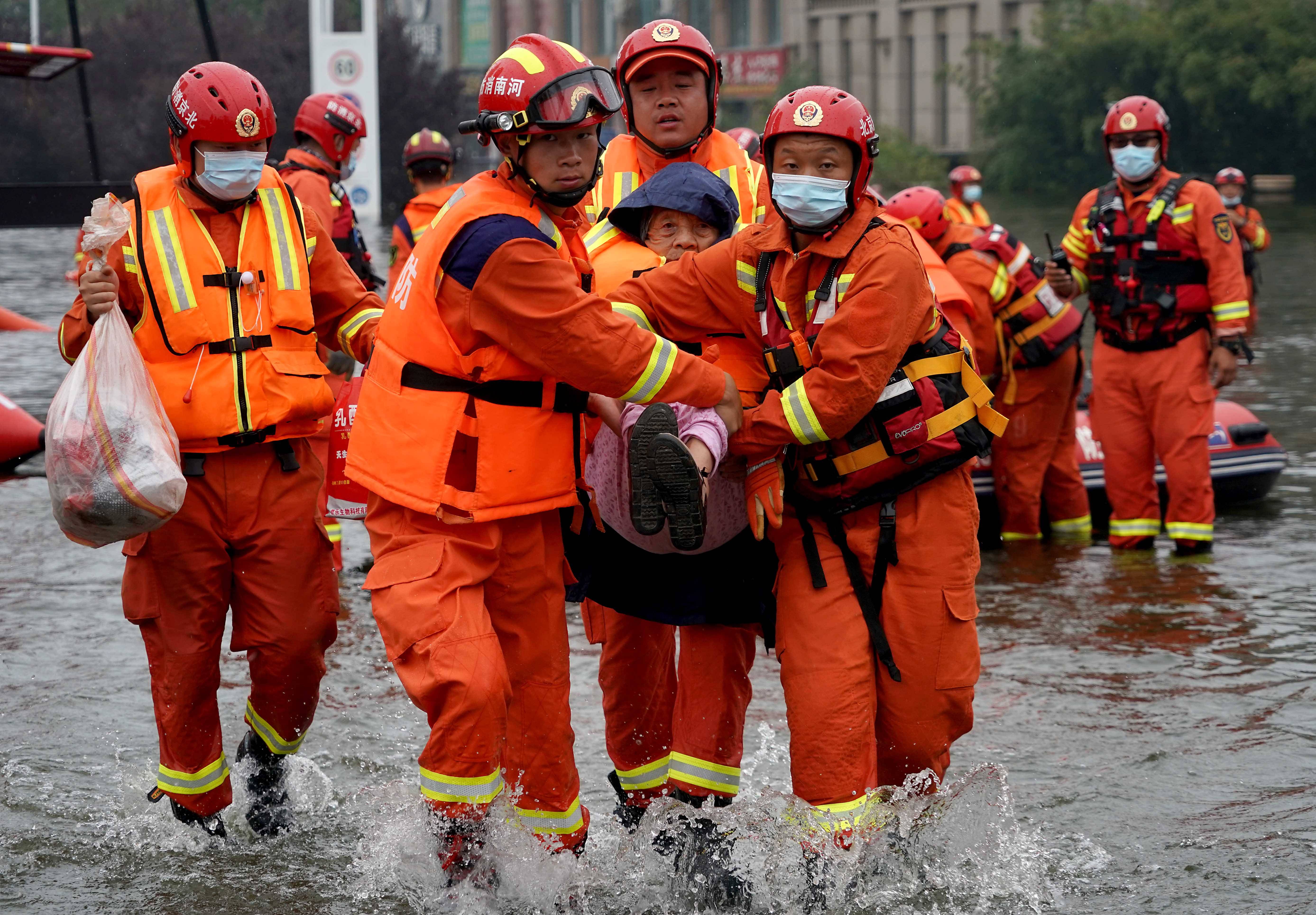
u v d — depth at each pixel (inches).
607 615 191.8
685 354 170.4
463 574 169.5
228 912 177.0
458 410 168.9
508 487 169.8
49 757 226.2
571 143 168.1
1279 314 863.1
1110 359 364.5
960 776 217.3
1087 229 366.0
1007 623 301.1
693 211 190.7
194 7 2263.8
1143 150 350.9
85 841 197.6
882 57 3233.3
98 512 177.2
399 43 2285.9
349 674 270.8
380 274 1012.5
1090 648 282.2
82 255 186.7
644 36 222.8
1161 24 2479.1
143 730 238.5
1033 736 234.7
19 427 461.1
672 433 162.9
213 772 196.1
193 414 187.9
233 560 195.8
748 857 182.7
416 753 231.8
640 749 197.0
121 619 302.2
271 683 198.1
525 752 179.2
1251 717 242.5
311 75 2154.3
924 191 356.5
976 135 3053.6
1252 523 393.1
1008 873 185.6
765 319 175.8
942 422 175.0
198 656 193.2
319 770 222.2
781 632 180.2
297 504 195.6
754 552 183.9
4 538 371.6
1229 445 405.7
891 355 168.6
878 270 168.1
